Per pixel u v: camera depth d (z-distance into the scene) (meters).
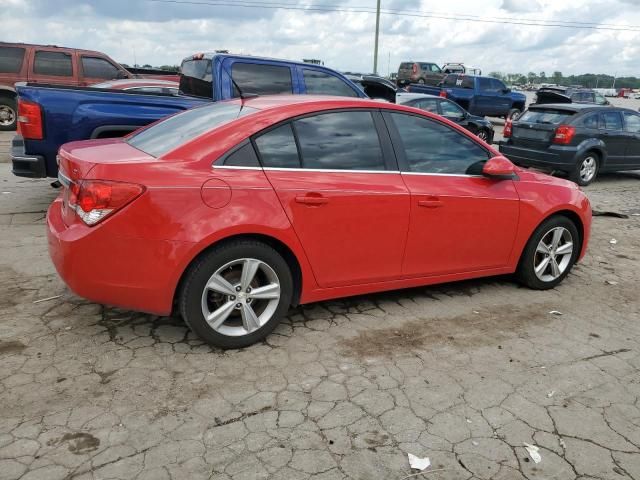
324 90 7.73
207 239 3.23
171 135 3.78
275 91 7.35
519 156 11.38
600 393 3.30
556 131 10.70
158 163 3.25
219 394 3.08
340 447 2.70
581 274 5.51
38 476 2.42
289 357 3.53
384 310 4.33
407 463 2.61
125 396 3.02
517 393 3.25
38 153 5.98
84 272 3.18
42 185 8.09
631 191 10.77
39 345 3.51
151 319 3.93
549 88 28.28
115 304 3.28
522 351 3.78
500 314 4.38
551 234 4.88
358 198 3.73
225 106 4.08
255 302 3.64
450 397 3.17
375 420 2.92
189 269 3.30
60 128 5.97
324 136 3.76
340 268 3.81
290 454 2.63
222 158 3.39
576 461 2.69
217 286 3.39
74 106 6.00
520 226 4.58
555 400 3.20
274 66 7.32
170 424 2.81
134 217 3.12
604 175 12.85
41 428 2.73
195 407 2.96
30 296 4.23
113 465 2.51
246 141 3.47
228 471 2.50
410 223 3.98
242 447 2.67
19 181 8.32
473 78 22.72
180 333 3.76
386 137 3.99
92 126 6.11
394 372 3.41
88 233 3.12
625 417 3.07
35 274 4.66
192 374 3.27
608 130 10.98
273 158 3.55
